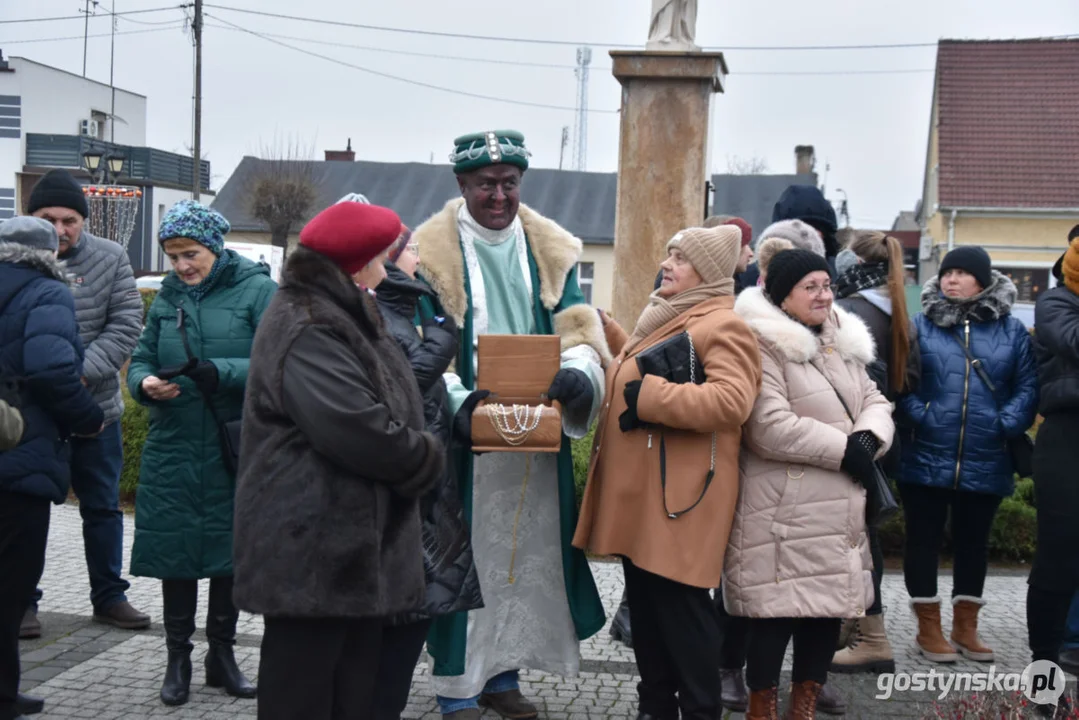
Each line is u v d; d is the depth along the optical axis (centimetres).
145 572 414
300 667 275
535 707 423
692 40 784
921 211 3441
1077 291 421
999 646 504
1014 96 2738
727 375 352
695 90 773
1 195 3534
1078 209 2544
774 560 366
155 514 415
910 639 517
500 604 408
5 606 372
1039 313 422
